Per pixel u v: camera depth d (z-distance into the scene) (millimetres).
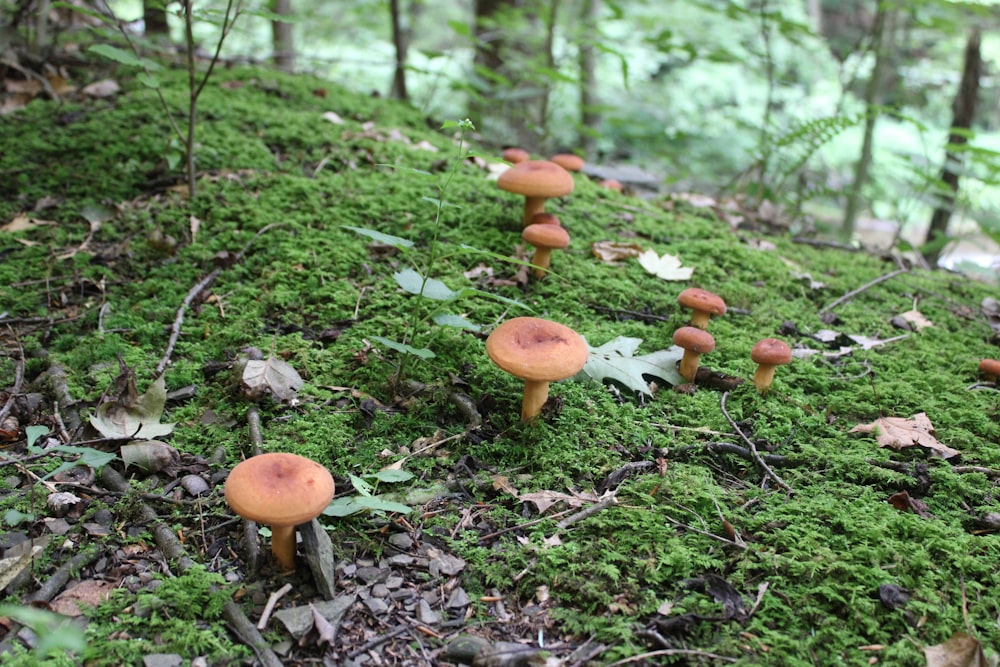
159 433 501
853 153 1771
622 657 384
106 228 725
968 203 986
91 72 1005
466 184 842
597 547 444
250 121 913
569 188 703
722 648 387
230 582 419
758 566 431
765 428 546
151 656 375
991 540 452
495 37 1311
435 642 396
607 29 1924
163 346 604
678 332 580
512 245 744
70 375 562
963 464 526
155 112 895
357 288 673
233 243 712
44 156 820
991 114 1903
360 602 414
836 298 756
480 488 488
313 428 525
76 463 428
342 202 780
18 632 380
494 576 429
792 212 1031
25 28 1004
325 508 432
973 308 769
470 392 567
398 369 581
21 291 655
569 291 691
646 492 484
